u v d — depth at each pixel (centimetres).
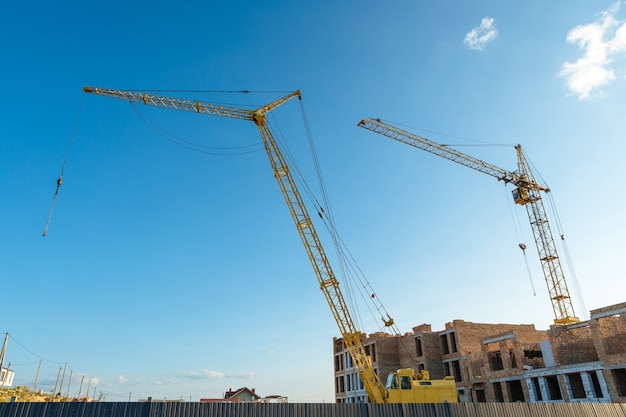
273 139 5241
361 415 2406
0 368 4944
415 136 8838
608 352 4628
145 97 5044
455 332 7356
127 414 2064
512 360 6128
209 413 2162
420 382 3784
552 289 8400
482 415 2605
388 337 8638
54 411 1997
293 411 2305
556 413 2775
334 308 4756
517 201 9100
